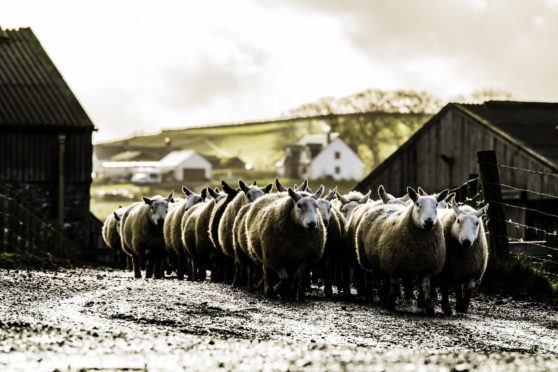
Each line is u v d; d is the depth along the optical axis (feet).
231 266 66.39
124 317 40.34
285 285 51.85
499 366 27.43
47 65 144.46
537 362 28.89
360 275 59.16
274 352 30.37
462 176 112.98
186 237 69.62
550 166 95.66
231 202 61.52
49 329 33.88
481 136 109.29
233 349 31.04
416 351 32.78
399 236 48.21
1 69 141.08
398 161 123.85
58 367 25.89
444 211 52.37
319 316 44.70
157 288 54.19
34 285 52.85
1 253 86.22
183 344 31.86
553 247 69.82
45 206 130.52
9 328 33.35
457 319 47.03
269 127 507.30
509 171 103.19
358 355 30.04
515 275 61.16
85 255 122.72
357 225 56.75
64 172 131.23
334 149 381.19
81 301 45.60
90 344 30.53
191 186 378.73
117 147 473.67
